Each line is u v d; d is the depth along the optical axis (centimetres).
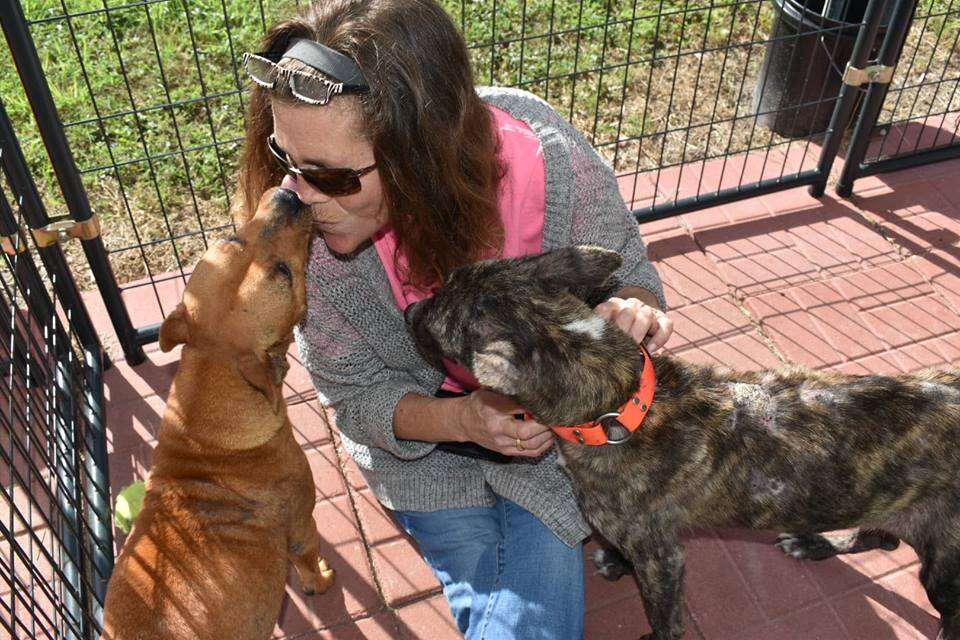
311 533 118
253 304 99
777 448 103
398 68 78
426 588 131
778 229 190
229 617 98
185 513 101
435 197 86
